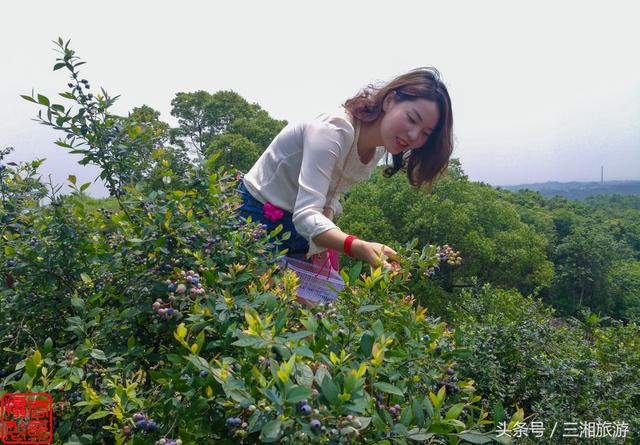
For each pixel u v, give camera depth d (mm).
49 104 1810
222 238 1687
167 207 1593
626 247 47906
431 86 1886
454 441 1063
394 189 21297
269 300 1306
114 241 1715
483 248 19641
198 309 1309
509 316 3891
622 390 3055
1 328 1590
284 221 2105
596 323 4094
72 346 1479
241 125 28641
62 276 1658
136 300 1515
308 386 1008
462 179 23000
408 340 1379
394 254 1578
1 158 2117
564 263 37469
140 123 2074
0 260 1679
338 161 1970
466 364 2770
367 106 1968
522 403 2934
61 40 1817
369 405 1052
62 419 1246
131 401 1142
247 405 962
